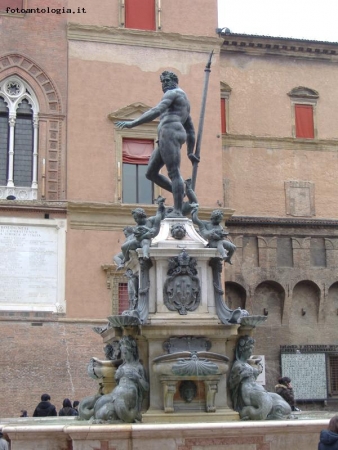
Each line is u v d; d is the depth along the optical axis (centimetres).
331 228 3684
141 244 1102
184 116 1237
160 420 996
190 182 1228
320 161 3803
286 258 3616
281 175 3738
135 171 3169
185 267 1089
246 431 864
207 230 1143
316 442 884
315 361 3562
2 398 2766
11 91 3105
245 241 3575
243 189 3672
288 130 3800
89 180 3070
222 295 1105
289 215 3700
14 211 2945
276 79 3847
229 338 1077
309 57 3900
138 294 1099
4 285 2886
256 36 3797
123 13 3275
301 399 3494
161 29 3309
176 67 3297
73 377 2853
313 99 3875
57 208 2984
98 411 995
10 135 3059
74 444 845
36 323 2870
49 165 3058
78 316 2920
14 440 886
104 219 3031
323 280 3631
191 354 1018
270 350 3556
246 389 1025
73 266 2961
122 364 1068
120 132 3150
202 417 1007
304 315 3641
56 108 3117
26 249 2933
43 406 1847
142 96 3219
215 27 3378
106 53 3216
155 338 1049
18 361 2817
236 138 3716
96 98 3161
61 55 3170
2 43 3109
